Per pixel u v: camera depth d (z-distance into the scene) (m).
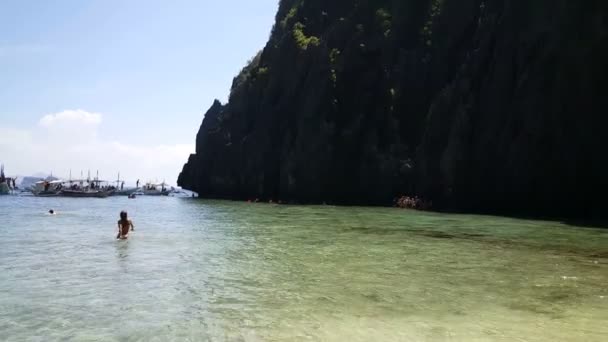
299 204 60.19
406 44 61.19
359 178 58.03
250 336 9.24
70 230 28.28
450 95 50.22
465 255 18.41
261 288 12.95
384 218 36.28
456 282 13.72
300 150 62.31
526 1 44.69
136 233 26.28
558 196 40.31
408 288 12.96
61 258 17.67
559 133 40.41
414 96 57.78
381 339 9.11
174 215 41.22
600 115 38.81
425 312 10.79
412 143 56.09
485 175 45.00
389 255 18.36
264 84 77.62
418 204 49.66
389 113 57.84
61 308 11.02
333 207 52.31
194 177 91.38
